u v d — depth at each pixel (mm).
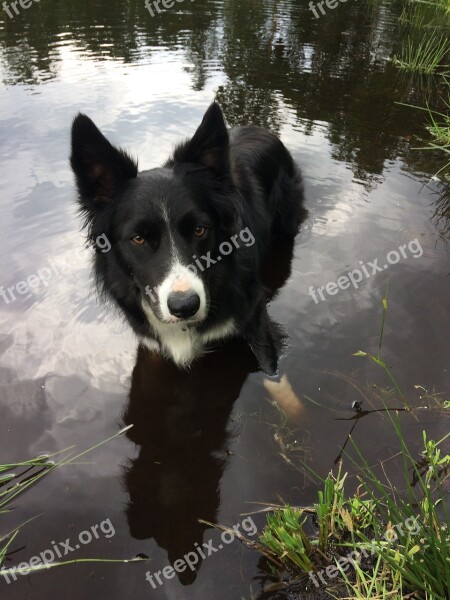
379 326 573
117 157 499
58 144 965
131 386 522
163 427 476
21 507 404
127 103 1151
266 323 568
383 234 734
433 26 1823
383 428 455
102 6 2021
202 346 571
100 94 1194
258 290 586
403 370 513
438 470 406
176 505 401
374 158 939
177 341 538
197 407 499
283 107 1156
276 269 685
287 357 542
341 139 1011
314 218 780
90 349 561
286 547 345
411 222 755
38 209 780
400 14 1990
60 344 562
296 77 1346
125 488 418
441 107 1170
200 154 524
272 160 752
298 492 405
